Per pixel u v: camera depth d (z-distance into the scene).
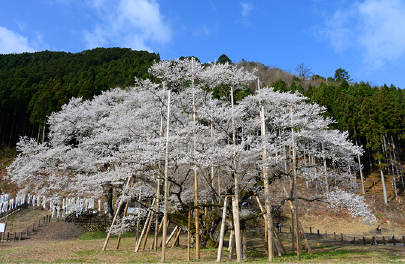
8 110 45.84
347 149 16.95
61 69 71.31
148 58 91.12
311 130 15.77
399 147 43.56
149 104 18.81
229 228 13.91
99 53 105.06
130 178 16.77
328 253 14.80
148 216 15.81
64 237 20.02
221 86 18.69
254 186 15.20
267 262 11.81
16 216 25.12
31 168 20.59
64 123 24.88
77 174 20.48
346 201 14.23
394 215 29.89
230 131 16.09
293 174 14.18
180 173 18.64
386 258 13.23
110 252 14.55
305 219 30.27
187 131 14.46
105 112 26.48
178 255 13.97
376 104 36.16
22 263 11.10
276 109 17.89
